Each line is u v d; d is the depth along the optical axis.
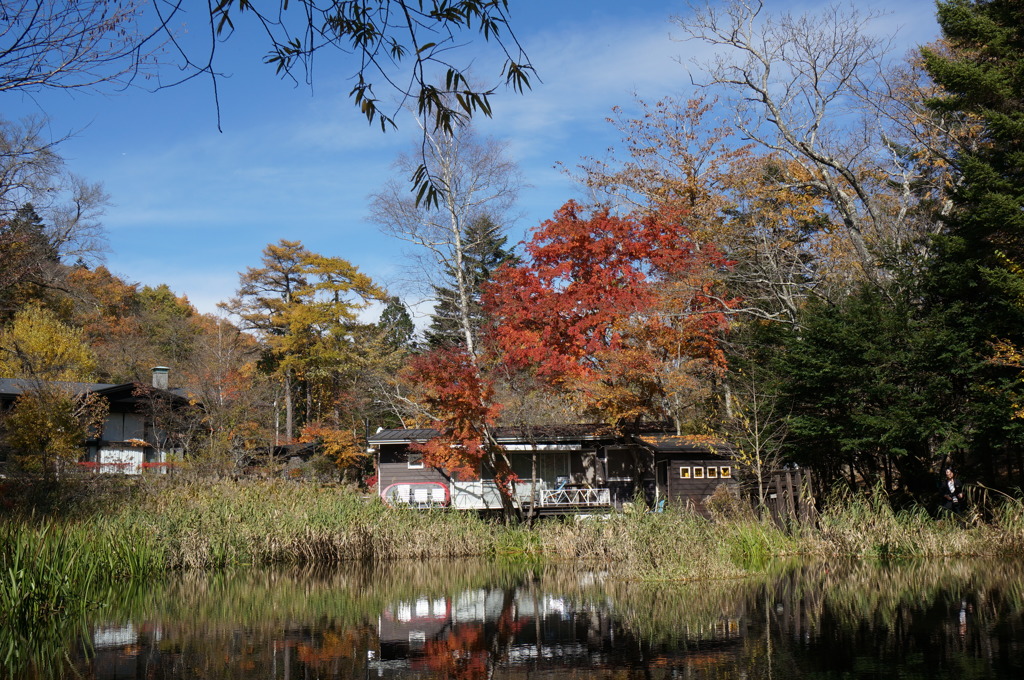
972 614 11.31
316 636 11.41
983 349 20.58
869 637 10.12
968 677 8.13
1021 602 12.09
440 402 25.02
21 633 11.65
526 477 29.47
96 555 16.14
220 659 9.93
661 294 25.50
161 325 58.88
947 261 21.69
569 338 25.58
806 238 32.41
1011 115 20.31
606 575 17.61
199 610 13.65
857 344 22.00
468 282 32.28
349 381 46.91
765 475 22.86
